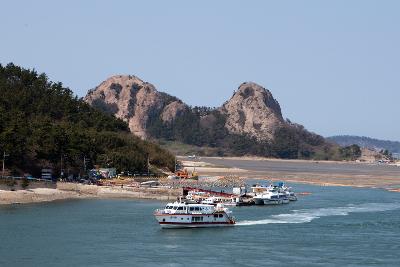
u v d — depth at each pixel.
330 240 194.50
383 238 198.75
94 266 156.25
